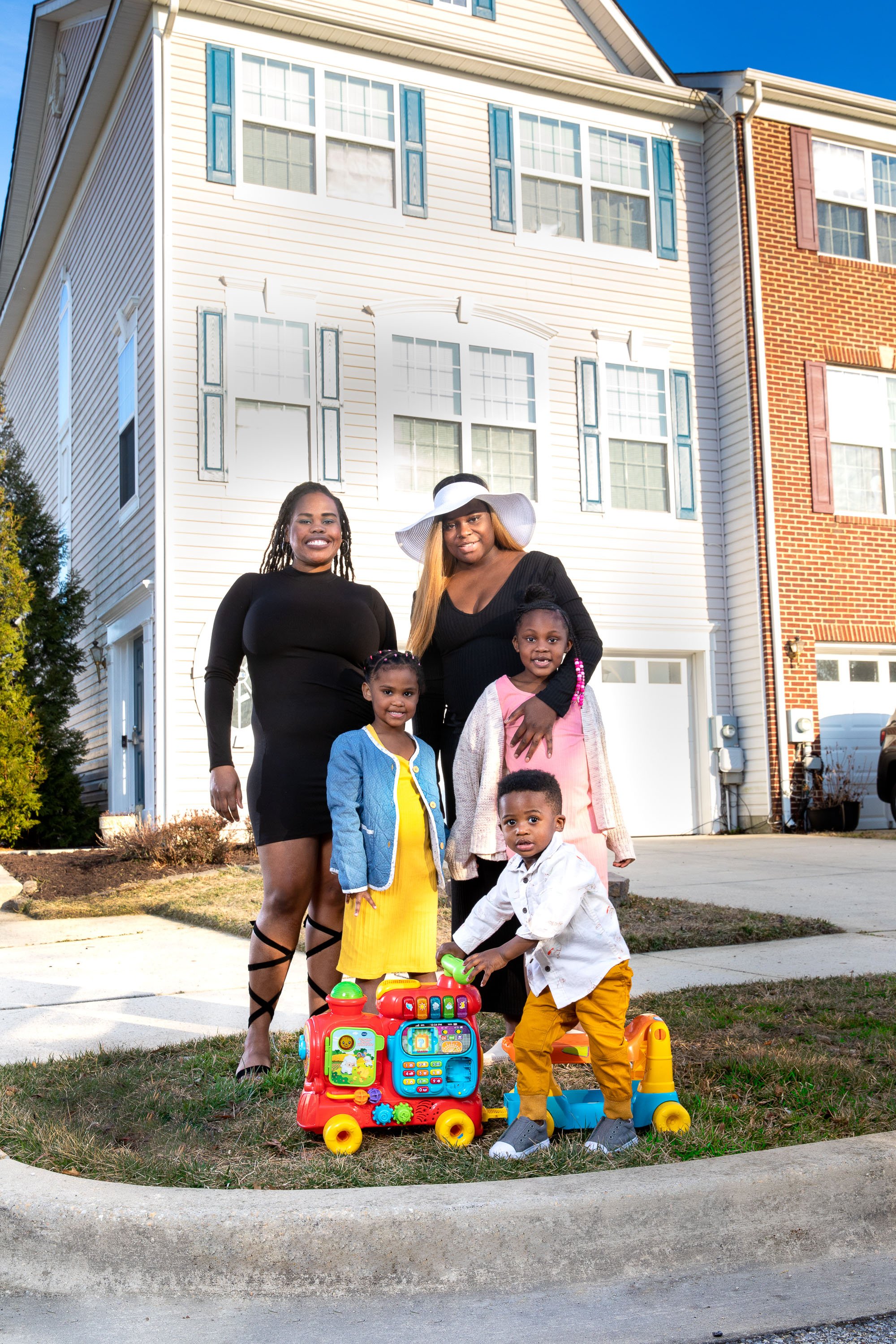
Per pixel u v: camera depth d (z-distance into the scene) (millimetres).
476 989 3254
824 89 14625
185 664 11305
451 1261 2496
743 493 14156
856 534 14422
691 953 6062
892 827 14492
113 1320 2396
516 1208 2529
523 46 14094
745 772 14031
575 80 13727
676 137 14695
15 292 19859
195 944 6535
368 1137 3199
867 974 5305
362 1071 3145
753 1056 3771
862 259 15250
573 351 13734
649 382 14266
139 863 9945
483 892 3629
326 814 3812
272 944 3779
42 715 13156
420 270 12891
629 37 14336
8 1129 3107
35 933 7078
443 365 12953
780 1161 2744
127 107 13094
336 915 3941
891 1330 2307
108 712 14094
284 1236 2480
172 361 11586
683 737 14109
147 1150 3055
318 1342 2273
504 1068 3822
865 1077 3553
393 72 12977
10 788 11938
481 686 3729
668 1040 3227
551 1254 2527
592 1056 3072
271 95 12375
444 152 13203
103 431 14328
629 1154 2928
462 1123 3146
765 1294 2482
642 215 14484
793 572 14023
